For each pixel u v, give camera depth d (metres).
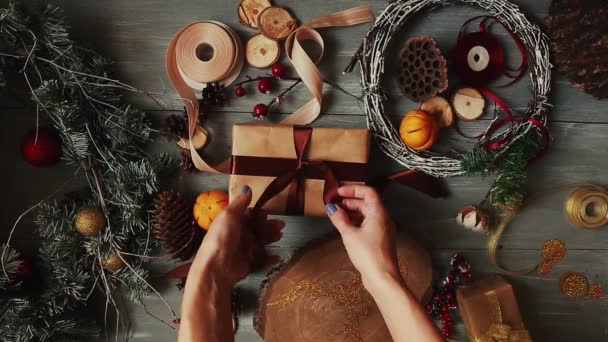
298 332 0.98
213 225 0.83
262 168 0.91
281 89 1.00
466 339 1.06
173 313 0.97
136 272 0.94
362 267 0.80
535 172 1.03
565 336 1.06
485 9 0.98
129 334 1.04
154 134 1.00
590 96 1.01
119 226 0.96
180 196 0.95
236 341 1.06
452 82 1.00
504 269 1.04
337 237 0.97
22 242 1.02
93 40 0.99
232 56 0.96
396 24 0.95
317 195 0.92
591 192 1.01
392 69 0.99
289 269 0.97
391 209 1.03
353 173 0.92
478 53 0.97
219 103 0.98
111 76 0.99
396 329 0.75
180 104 1.00
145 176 0.94
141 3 0.98
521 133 0.97
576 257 1.05
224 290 0.82
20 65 0.94
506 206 0.99
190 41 0.96
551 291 1.06
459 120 1.01
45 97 0.89
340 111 1.00
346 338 0.98
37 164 0.95
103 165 0.97
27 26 0.90
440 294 1.01
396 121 1.01
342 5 0.99
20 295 0.95
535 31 0.97
